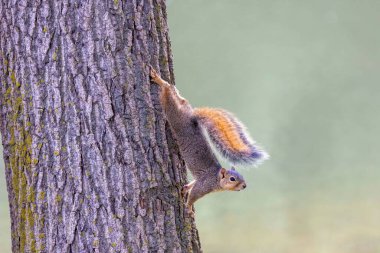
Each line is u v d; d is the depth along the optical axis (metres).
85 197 9.18
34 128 9.27
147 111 9.45
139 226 9.28
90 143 9.16
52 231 9.25
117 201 9.21
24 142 9.35
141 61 9.45
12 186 9.62
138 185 9.31
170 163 9.70
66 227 9.22
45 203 9.27
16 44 9.27
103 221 9.19
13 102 9.38
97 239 9.18
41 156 9.25
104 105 9.20
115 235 9.20
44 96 9.21
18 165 9.46
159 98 9.59
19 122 9.36
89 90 9.17
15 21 9.25
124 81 9.30
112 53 9.24
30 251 9.36
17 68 9.30
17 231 9.57
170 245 9.48
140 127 9.40
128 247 9.23
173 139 9.84
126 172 9.26
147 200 9.36
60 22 9.13
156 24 9.67
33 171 9.30
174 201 9.64
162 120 9.62
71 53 9.14
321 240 21.30
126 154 9.27
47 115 9.22
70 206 9.20
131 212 9.26
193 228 9.87
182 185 9.82
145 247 9.30
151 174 9.43
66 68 9.14
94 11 9.17
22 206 9.45
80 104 9.16
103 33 9.21
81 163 9.18
